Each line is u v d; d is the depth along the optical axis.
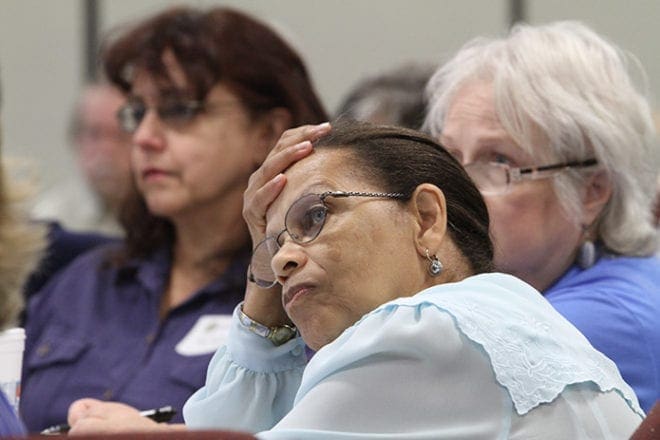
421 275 4.14
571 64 5.70
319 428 3.85
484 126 5.66
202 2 11.03
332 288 4.09
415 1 13.88
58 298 7.51
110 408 5.37
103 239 8.55
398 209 4.13
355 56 13.95
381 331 3.85
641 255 5.80
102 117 10.75
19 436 3.26
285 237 4.18
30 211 3.79
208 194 7.14
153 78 7.17
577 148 5.62
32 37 14.31
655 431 3.81
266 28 7.39
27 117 14.23
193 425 4.86
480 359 3.83
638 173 5.76
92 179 10.80
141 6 14.21
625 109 5.70
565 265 5.73
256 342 4.77
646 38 13.43
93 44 14.25
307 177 4.18
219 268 7.23
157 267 7.34
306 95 7.43
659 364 5.32
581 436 3.88
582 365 4.05
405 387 3.84
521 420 3.83
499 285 4.16
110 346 7.10
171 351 6.88
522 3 13.69
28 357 7.38
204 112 7.15
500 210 5.61
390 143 4.25
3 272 3.53
